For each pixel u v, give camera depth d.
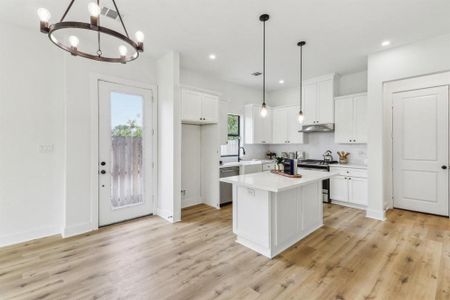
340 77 4.96
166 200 3.79
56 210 3.12
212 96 4.37
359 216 3.88
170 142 3.70
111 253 2.61
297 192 2.93
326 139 5.29
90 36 3.10
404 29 2.96
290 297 1.88
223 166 4.62
